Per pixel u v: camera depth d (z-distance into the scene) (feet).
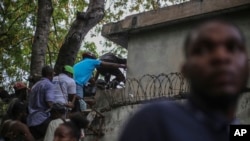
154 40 32.22
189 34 5.65
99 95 31.86
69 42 38.24
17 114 24.27
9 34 54.80
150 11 32.14
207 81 5.31
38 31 38.78
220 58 5.32
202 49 5.44
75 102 29.86
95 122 30.71
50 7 39.55
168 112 5.24
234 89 5.28
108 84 33.68
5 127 22.44
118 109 30.19
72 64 37.99
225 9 28.71
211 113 5.32
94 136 30.42
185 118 5.23
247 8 28.40
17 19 55.98
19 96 28.53
